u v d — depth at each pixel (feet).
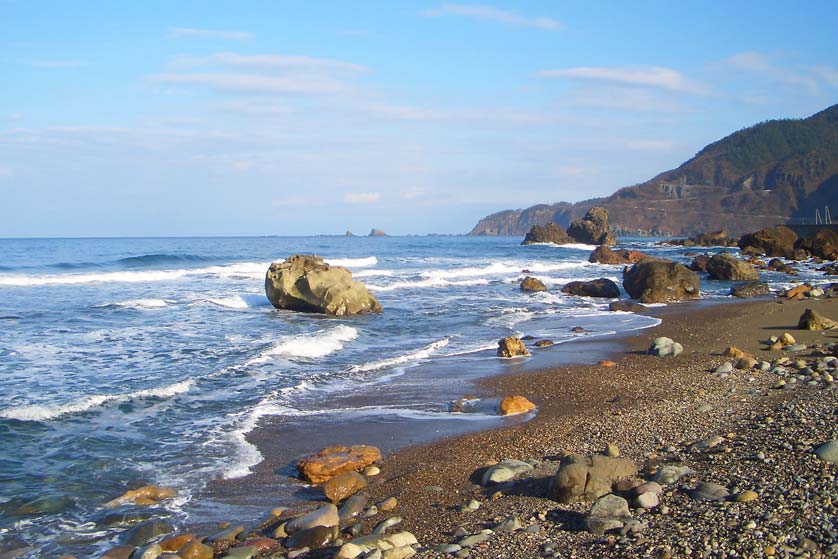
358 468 28.60
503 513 22.49
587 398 39.60
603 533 19.81
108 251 221.87
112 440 33.06
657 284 95.50
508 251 270.26
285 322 74.90
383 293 106.42
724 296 99.40
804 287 93.81
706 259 145.89
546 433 32.14
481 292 107.45
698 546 17.99
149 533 23.16
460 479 26.78
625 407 36.52
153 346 57.82
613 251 181.06
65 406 37.99
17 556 21.76
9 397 40.45
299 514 24.66
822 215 637.71
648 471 24.97
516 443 30.91
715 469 24.25
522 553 19.01
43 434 33.63
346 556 19.71
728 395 37.29
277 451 31.81
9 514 24.84
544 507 22.63
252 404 39.75
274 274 86.38
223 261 174.60
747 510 20.02
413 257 217.97
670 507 21.08
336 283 83.82
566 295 102.42
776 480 22.20
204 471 29.25
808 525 18.52
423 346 60.18
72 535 23.35
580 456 24.99
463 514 22.89
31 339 60.54
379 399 40.96
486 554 19.07
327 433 34.32
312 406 39.47
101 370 48.19
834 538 17.62
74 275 123.54
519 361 52.11
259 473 29.07
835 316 70.28
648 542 18.57
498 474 25.99
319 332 64.03
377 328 71.20
